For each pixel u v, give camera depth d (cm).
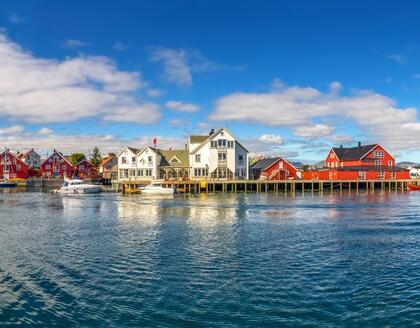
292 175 8994
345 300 1495
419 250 2256
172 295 1565
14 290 1633
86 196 6862
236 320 1345
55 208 4744
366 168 9100
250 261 2028
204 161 8281
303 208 4544
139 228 3086
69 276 1806
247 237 2666
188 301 1505
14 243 2527
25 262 2047
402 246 2366
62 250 2314
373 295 1536
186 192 7650
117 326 1316
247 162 8375
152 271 1872
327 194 7200
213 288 1636
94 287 1661
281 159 8956
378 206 4800
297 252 2216
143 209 4506
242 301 1498
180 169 8575
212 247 2356
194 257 2122
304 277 1761
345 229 2991
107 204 5212
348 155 9906
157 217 3753
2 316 1395
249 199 5906
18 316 1397
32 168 12600
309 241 2519
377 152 9356
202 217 3731
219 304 1474
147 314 1401
